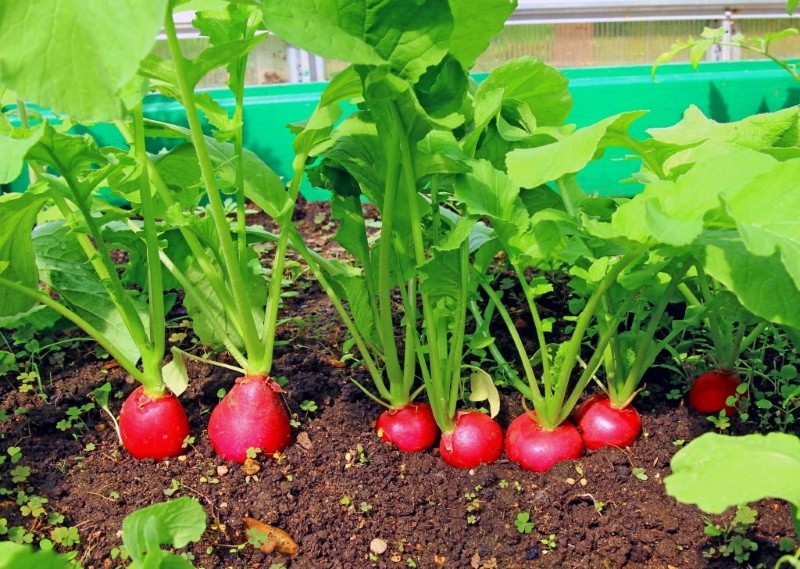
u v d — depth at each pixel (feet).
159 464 1.25
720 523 1.09
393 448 1.26
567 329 1.48
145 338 1.24
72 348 1.57
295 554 1.09
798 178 0.92
